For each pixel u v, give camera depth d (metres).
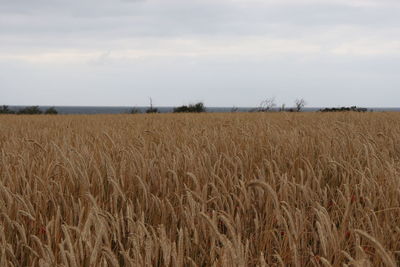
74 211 3.70
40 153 6.16
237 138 7.84
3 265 2.89
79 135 8.73
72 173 4.53
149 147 7.12
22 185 4.67
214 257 2.90
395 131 8.79
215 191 3.81
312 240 3.64
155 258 2.91
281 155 6.12
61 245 2.48
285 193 3.79
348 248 3.15
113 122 14.15
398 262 3.23
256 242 3.40
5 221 3.59
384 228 3.47
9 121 16.05
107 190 4.49
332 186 4.95
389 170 4.21
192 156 5.12
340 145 6.70
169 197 4.44
